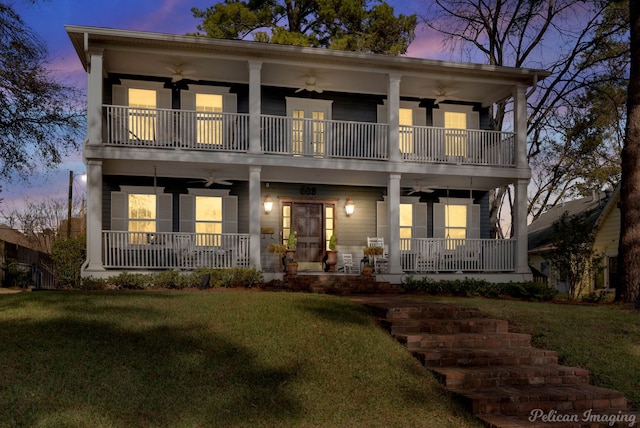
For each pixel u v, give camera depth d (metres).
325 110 18.41
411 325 9.44
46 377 6.77
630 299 14.71
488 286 15.64
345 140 18.36
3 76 16.02
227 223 17.62
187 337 8.38
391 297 13.12
